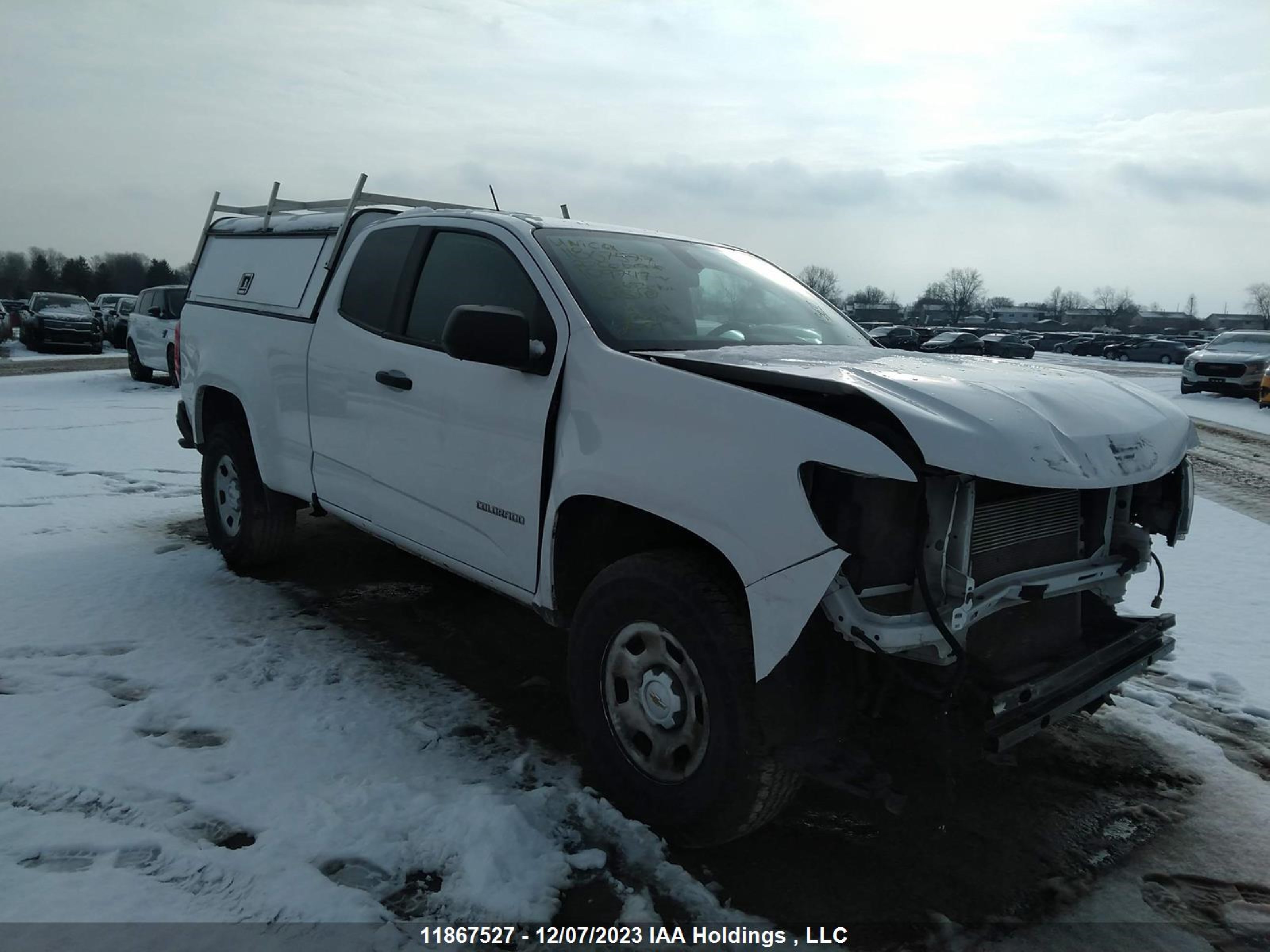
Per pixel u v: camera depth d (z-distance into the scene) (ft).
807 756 8.24
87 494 24.66
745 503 8.27
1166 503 10.59
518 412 10.71
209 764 10.32
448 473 11.76
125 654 13.44
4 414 42.50
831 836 9.73
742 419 8.53
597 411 9.81
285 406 15.14
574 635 10.14
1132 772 11.43
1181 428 9.99
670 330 11.03
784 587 7.97
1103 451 8.63
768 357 10.36
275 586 16.94
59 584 16.46
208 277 18.57
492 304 11.74
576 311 10.62
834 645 8.60
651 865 8.96
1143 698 13.66
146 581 16.94
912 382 8.70
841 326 13.84
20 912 7.69
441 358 11.94
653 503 9.02
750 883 8.89
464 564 11.79
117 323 100.53
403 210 14.16
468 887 8.39
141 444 34.22
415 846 8.91
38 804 9.36
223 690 12.32
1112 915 8.65
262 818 9.28
